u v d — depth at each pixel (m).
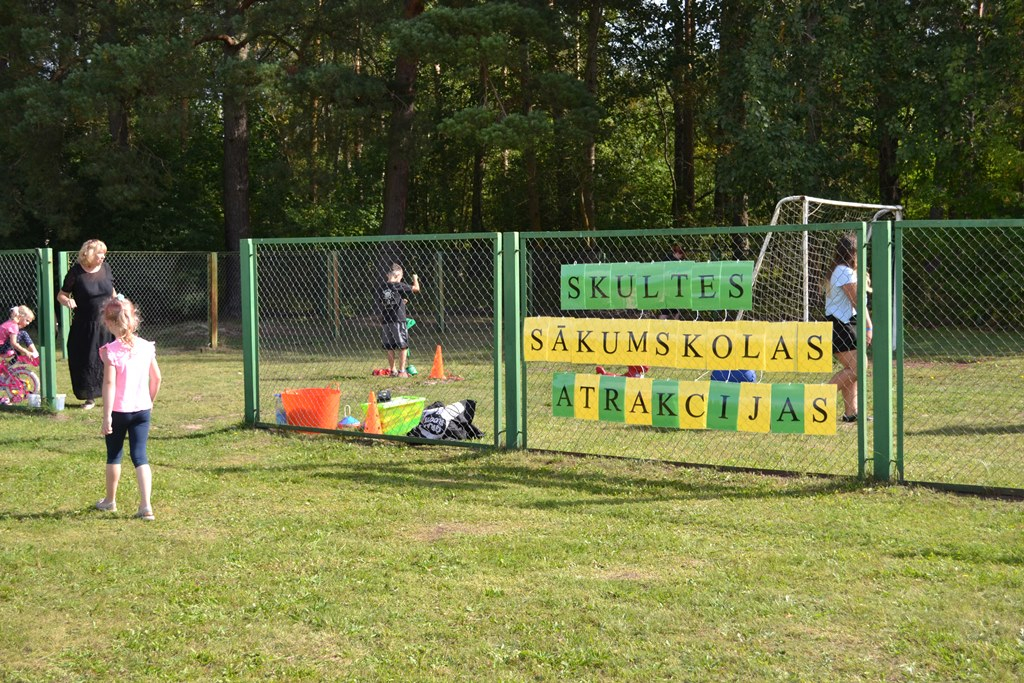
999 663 3.90
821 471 7.30
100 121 24.25
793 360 6.97
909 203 24.39
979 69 19.88
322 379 13.71
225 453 8.45
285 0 23.67
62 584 5.09
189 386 13.13
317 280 21.08
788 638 4.22
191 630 4.47
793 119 21.42
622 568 5.21
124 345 6.43
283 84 23.03
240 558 5.51
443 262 21.94
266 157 30.75
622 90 31.08
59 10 24.14
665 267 7.39
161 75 22.36
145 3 24.66
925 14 20.45
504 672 3.95
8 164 25.70
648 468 7.50
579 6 27.69
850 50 20.39
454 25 22.22
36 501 6.82
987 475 7.11
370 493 6.99
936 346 16.14
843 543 5.55
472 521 6.21
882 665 3.94
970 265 17.88
